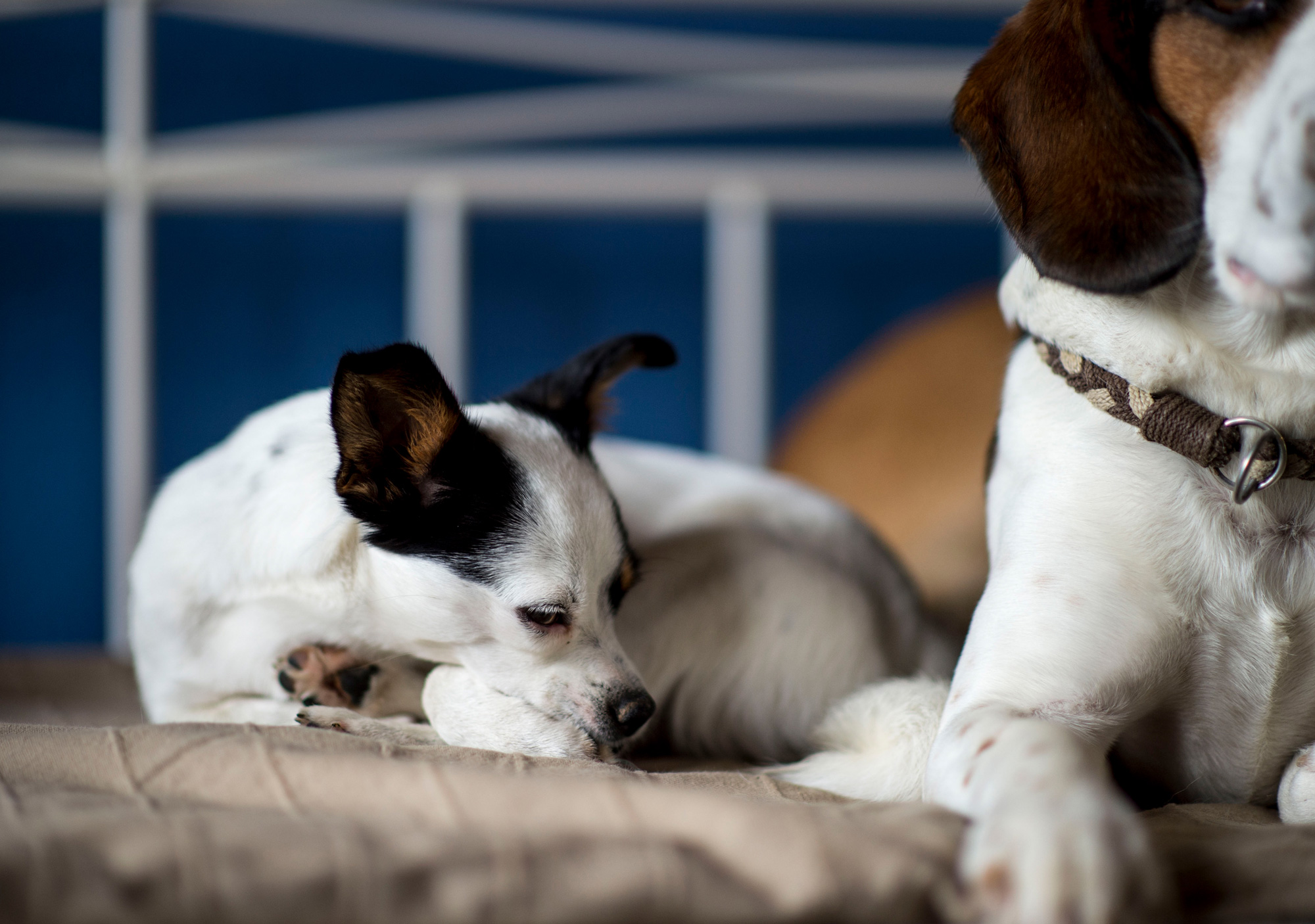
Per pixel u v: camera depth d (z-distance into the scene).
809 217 3.44
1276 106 1.09
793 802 1.04
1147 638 1.26
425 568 1.56
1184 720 1.34
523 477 1.62
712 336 3.40
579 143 3.38
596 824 0.89
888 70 3.29
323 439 1.71
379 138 3.25
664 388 3.52
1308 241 1.06
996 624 1.29
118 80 3.07
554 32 3.35
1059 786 0.92
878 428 3.13
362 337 3.40
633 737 1.57
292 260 3.39
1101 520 1.29
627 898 0.79
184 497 1.76
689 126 3.39
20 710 1.99
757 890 0.81
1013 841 0.83
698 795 0.92
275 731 1.14
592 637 1.60
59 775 1.02
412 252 3.25
